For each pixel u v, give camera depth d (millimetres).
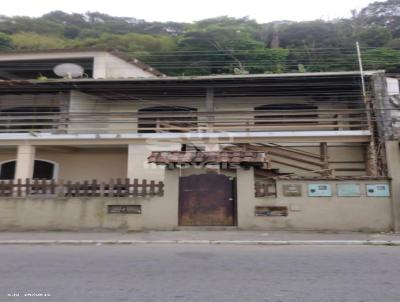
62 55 19938
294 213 11617
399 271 6324
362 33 36312
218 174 12016
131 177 14656
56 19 42688
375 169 13328
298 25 40875
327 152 15094
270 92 15727
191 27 40031
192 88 15352
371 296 4863
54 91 15906
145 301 4668
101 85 15172
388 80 13922
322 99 15867
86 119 16062
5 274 6164
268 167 12242
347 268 6559
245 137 14398
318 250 8617
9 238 10438
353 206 11602
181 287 5324
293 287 5301
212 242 9750
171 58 31625
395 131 12883
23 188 12062
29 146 15156
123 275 6066
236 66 29781
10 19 37344
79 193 12000
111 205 11844
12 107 16922
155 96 16312
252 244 9633
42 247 9227
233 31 34469
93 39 34812
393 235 10812
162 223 11711
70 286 5395
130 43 34062
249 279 5777
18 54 20094
